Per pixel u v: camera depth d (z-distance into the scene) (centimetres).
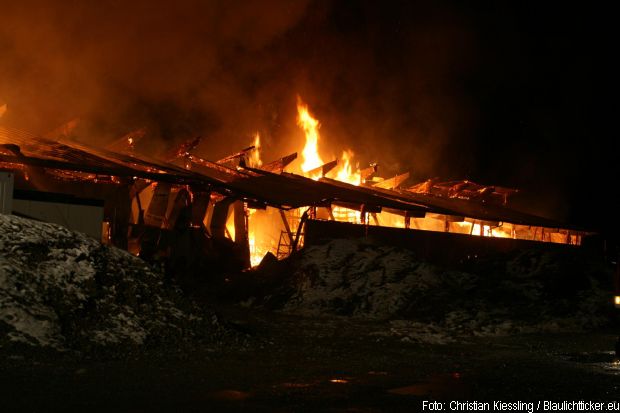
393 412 708
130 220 2473
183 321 1172
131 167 2578
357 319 1788
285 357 1080
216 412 677
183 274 2378
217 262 2506
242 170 3080
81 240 1223
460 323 1708
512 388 877
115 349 995
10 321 940
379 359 1109
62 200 1511
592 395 841
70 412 652
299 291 1945
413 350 1255
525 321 1742
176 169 2780
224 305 1945
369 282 1959
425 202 3312
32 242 1125
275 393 783
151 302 1179
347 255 2083
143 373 864
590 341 1516
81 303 1062
